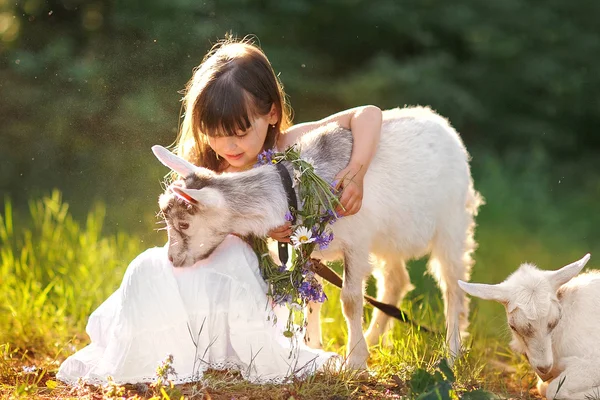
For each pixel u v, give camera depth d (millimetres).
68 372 6000
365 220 6324
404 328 7422
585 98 19438
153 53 13984
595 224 15742
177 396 5480
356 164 6094
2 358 6535
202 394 5570
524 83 19141
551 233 14477
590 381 5863
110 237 11086
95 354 6016
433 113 7387
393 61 17766
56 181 13930
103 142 13406
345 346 7188
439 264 7188
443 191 6926
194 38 14086
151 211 12234
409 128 6875
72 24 14531
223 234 5645
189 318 5852
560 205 17031
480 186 16250
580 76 19141
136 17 14297
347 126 6523
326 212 5805
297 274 5867
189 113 6297
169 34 14086
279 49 16797
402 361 6566
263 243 6000
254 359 5914
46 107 14047
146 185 12594
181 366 5840
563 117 19750
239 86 5984
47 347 7312
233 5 15984
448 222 7043
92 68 13750
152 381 5809
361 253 6344
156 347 5836
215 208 5484
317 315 6758
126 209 12516
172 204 5555
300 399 5625
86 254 9477
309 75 17156
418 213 6715
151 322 5809
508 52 18562
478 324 8328
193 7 14531
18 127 14102
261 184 5648
